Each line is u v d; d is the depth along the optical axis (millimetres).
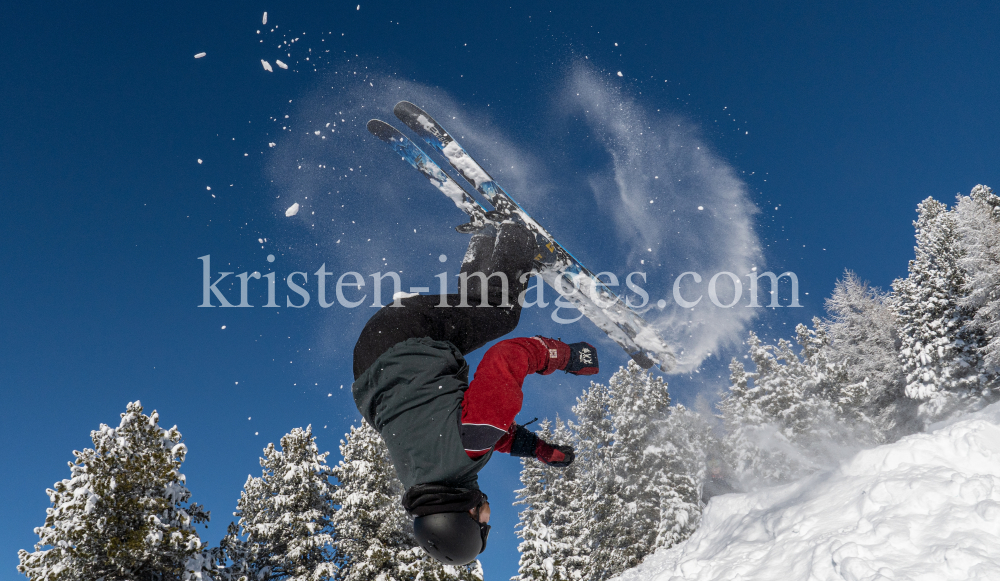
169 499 15469
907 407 31406
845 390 24438
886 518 5031
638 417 25219
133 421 15688
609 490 25250
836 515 5617
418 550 18891
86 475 15000
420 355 1871
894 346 33938
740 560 5949
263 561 20062
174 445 16188
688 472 23734
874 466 6164
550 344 1998
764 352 24172
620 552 23453
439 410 1800
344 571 19562
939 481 5148
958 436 5773
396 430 1824
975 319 27094
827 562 4867
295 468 21172
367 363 1921
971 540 4320
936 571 4195
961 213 28078
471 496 1794
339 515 19797
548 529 20781
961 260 27328
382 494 19531
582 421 29328
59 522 14477
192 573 15078
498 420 1764
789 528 5984
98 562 14297
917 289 30156
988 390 26109
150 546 14281
